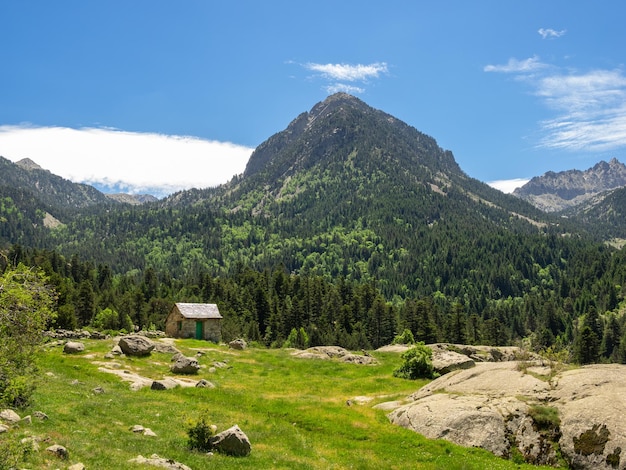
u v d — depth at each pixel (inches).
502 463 958.4
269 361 2337.6
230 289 7027.6
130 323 4874.5
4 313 734.5
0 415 858.1
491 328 5777.6
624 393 1018.7
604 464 896.9
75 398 1188.5
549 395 1107.9
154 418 1115.9
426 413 1160.8
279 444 1043.9
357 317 5989.2
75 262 7662.4
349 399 1498.5
